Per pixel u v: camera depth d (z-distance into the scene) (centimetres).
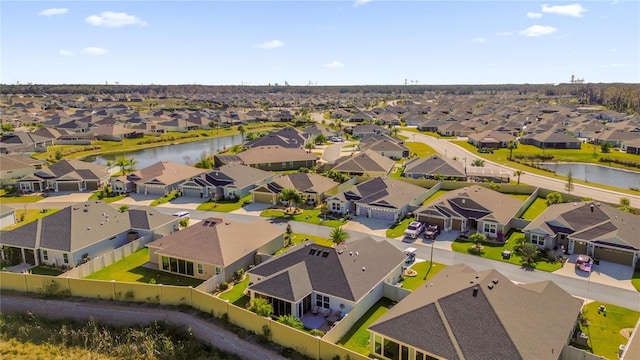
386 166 10500
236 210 7894
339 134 17675
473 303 3578
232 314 4081
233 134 19012
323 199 8294
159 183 8994
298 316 4212
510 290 3859
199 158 13750
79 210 6091
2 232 5778
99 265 5397
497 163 12162
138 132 17525
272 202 8275
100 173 9812
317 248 4828
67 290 4647
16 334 4141
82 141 15888
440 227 6744
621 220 5956
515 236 6425
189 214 7694
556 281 5019
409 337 3412
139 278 5172
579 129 17275
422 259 5669
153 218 6512
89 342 4016
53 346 3972
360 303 4231
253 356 3666
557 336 3431
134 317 4266
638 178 10912
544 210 7069
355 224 7050
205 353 3769
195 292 4309
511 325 3372
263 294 4297
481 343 3234
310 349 3594
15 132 14975
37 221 5841
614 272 5238
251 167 10444
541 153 13650
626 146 13912
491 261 5584
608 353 3669
